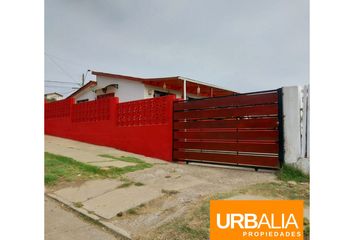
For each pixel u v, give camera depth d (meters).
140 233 2.87
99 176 5.17
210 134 6.51
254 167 5.71
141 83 11.88
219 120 6.34
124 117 9.26
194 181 4.85
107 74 13.34
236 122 6.03
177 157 7.22
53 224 3.16
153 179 5.01
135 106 8.78
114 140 9.66
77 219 3.34
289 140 5.15
